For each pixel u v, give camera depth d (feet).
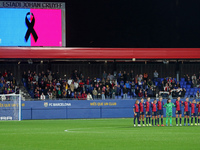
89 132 88.84
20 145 66.03
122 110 147.64
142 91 155.53
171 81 162.20
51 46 156.46
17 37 153.79
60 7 157.17
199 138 75.25
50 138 76.64
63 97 150.92
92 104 146.10
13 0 153.79
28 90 154.20
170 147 62.49
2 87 148.87
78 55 157.38
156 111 108.78
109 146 63.87
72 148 61.72
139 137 77.20
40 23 155.43
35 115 142.72
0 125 114.11
